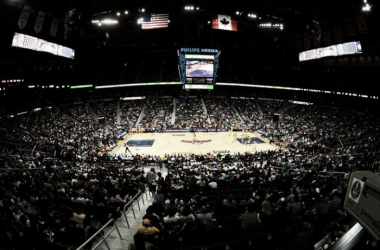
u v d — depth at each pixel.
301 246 5.42
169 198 9.39
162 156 32.56
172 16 39.53
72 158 26.20
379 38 31.89
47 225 8.48
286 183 12.92
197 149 36.16
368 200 2.14
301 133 40.34
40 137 34.72
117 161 26.14
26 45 33.00
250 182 14.28
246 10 37.19
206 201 10.64
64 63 49.31
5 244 6.62
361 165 15.41
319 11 35.50
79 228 7.31
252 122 49.69
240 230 6.85
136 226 8.82
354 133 36.53
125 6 35.75
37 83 49.41
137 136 44.06
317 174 15.71
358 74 49.31
